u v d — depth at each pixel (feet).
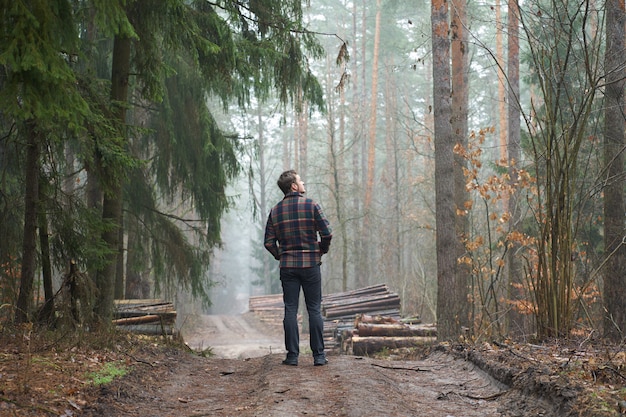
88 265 26.58
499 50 82.28
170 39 28.14
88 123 23.76
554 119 21.81
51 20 14.29
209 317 148.66
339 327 47.29
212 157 47.88
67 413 13.56
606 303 32.42
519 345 20.94
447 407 15.48
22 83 14.53
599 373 14.39
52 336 21.04
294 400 14.97
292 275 20.30
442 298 34.19
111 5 16.55
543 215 24.32
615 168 31.96
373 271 118.32
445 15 36.22
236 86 43.42
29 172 25.31
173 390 17.90
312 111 38.37
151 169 49.55
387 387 16.65
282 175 21.03
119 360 19.93
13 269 27.63
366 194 103.86
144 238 48.70
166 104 44.01
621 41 30.37
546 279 22.17
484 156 115.24
